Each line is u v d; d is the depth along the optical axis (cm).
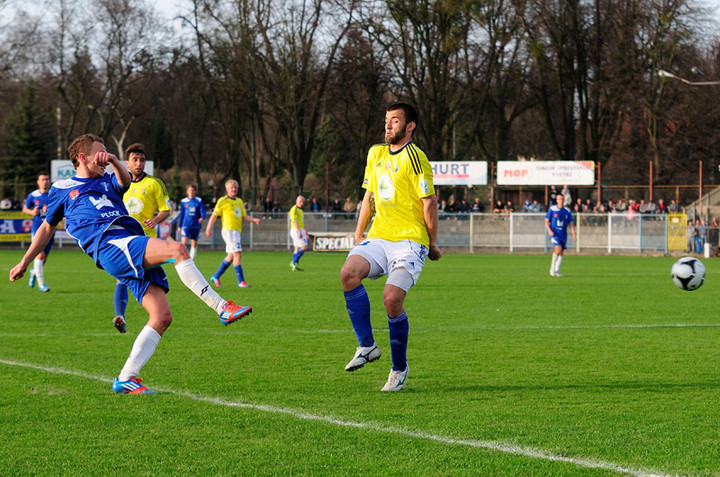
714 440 930
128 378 1191
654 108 9625
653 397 1175
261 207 9481
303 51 9200
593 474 801
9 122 11575
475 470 812
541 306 2559
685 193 9669
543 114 10950
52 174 8325
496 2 9131
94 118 11844
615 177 11194
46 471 809
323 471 809
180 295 2914
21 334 1880
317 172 12875
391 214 1260
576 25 9544
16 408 1083
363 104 10188
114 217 1189
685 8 9131
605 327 2028
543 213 7131
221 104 10981
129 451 880
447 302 2689
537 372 1387
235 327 2016
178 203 10431
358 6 9144
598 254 7012
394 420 1023
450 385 1268
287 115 9281
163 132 13750
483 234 7262
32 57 9606
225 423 1004
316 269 4597
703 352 1619
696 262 2025
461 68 9681
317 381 1298
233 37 9150
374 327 2023
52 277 3859
